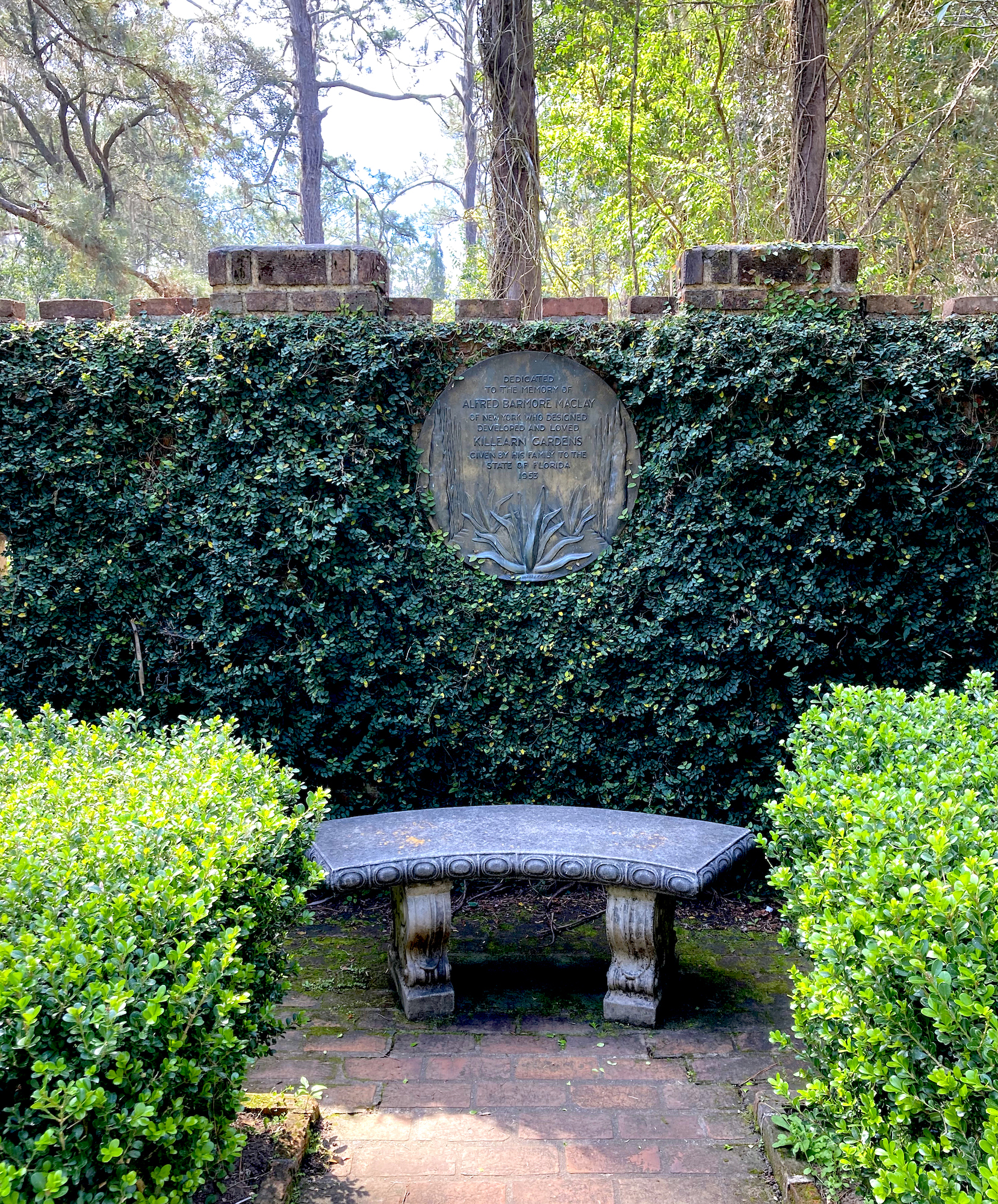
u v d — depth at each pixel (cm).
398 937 347
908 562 412
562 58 965
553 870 320
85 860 190
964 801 214
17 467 425
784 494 414
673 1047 309
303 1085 267
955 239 905
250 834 224
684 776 430
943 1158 154
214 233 1856
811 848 252
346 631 429
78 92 1446
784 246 417
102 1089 147
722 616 421
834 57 822
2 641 435
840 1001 178
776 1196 234
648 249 1028
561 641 432
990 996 148
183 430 425
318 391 421
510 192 602
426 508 434
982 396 416
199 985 177
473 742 439
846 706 315
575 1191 236
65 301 442
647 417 428
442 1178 241
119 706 437
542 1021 328
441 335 425
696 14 914
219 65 1930
